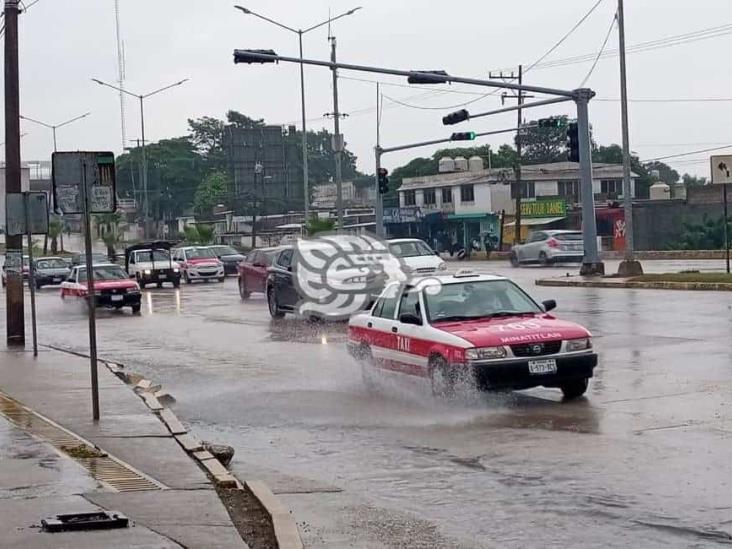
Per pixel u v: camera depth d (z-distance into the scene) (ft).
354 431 41.75
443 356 45.32
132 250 166.71
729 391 45.75
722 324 71.61
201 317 104.88
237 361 67.10
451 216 275.80
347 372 59.16
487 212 270.26
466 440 38.52
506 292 49.98
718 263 158.30
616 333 69.87
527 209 264.11
